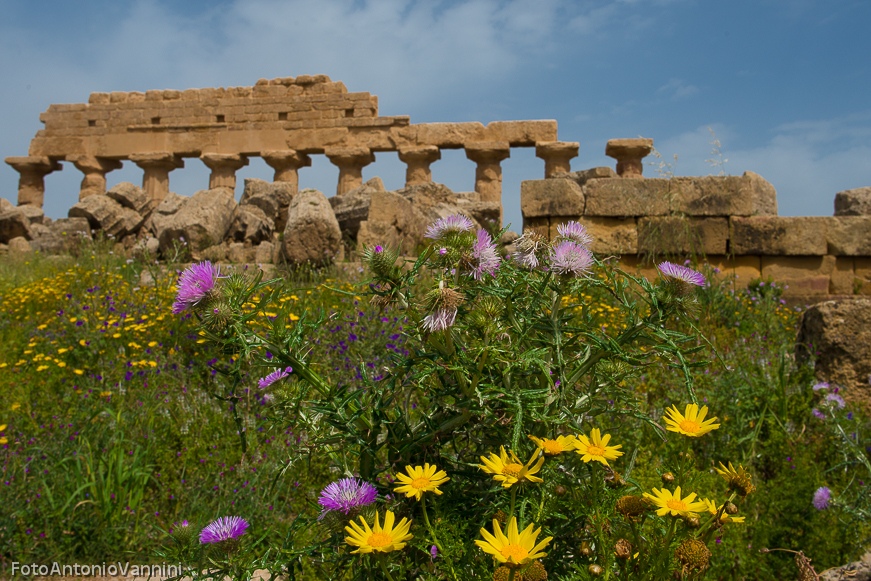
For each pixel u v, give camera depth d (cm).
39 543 294
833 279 934
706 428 134
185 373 466
